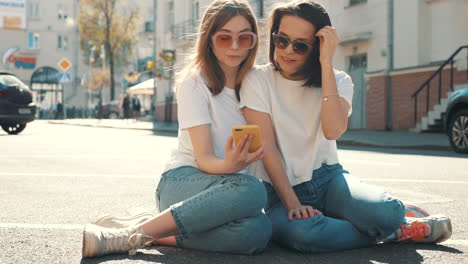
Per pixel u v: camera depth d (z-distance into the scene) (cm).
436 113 1384
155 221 234
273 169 259
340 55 1802
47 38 4600
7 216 335
